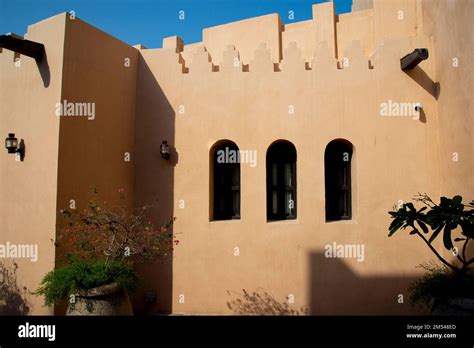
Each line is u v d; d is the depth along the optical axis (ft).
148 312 20.62
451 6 17.49
